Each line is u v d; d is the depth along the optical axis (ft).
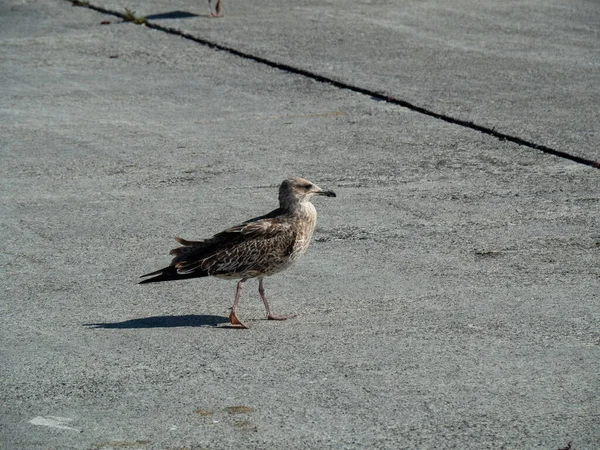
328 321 35.99
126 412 29.45
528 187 50.75
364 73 72.49
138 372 32.01
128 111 65.51
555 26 86.38
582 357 32.55
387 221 46.50
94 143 58.95
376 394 30.25
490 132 59.57
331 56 77.15
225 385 31.04
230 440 27.76
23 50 81.41
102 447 27.50
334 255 42.68
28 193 50.90
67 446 27.58
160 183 52.21
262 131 60.95
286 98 67.77
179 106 66.39
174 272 34.99
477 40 81.82
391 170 53.78
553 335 34.32
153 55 79.36
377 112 64.28
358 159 55.62
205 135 60.29
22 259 42.45
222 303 38.14
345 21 88.63
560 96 66.28
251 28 86.43
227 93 69.26
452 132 60.03
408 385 30.78
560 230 44.98
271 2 96.89
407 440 27.55
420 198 49.44
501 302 37.32
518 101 65.26
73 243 44.29
